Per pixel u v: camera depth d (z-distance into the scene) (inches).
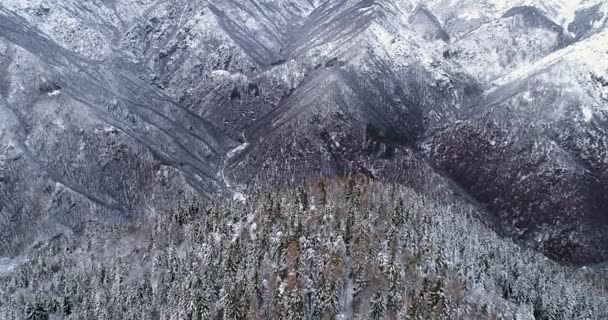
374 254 4980.3
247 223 5905.5
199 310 4918.8
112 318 5423.2
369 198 5974.4
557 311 5236.2
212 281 5172.2
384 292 4665.4
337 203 5777.6
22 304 5748.0
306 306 4623.5
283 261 4985.2
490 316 4722.0
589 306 5634.8
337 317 4539.9
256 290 4827.8
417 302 4468.5
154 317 5408.5
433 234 5497.1
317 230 5315.0
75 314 5551.2
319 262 4918.8
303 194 5935.0
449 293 4687.5
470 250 5664.4
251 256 5187.0
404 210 5743.1
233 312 4672.7
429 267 4943.4
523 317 4911.4
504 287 5388.8
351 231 5187.0
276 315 4594.0
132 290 5610.2
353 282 4825.3
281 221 5615.2
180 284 5388.8
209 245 5723.4
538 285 5575.8
